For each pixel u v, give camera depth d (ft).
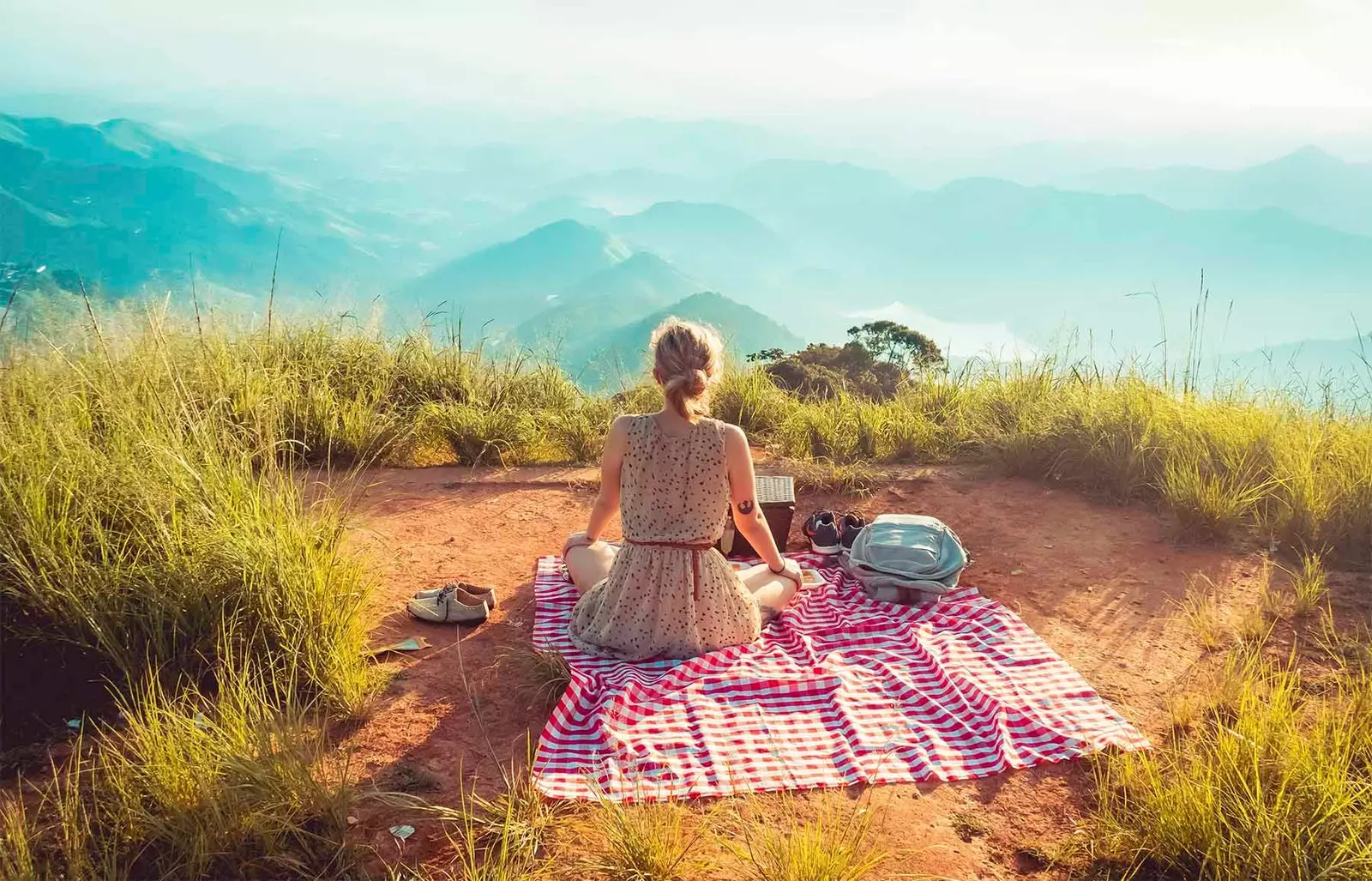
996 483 20.59
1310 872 7.48
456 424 22.44
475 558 16.30
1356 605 13.99
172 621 10.99
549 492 19.98
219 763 8.39
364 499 18.93
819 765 9.93
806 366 35.40
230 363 20.81
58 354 16.61
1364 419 19.97
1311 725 10.27
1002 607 13.98
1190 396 20.93
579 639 12.93
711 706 11.17
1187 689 11.73
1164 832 8.27
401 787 9.33
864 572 14.84
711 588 12.61
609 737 10.21
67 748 9.59
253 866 7.80
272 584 11.48
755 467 21.52
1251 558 16.03
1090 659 12.65
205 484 12.67
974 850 8.56
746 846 8.39
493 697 11.40
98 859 7.77
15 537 11.31
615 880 7.89
